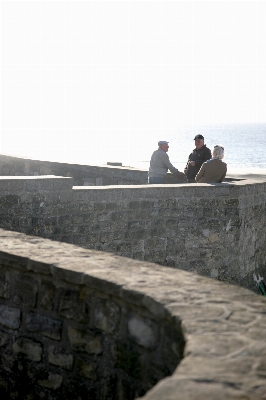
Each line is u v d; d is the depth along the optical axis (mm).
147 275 4066
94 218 9633
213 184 11125
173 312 3311
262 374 2551
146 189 10156
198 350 2795
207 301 3514
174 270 4254
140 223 10164
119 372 4008
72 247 4977
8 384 4902
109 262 4438
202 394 2365
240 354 2758
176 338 3492
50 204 9148
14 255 4633
